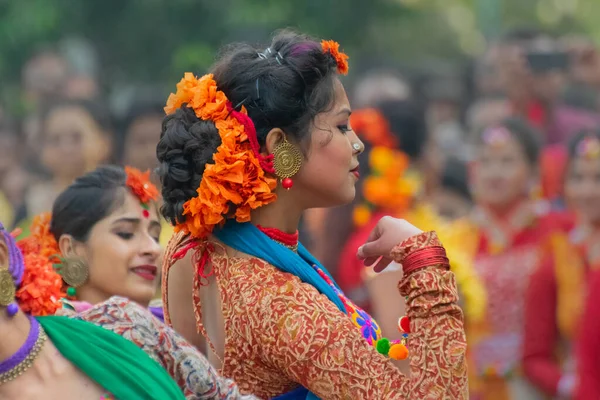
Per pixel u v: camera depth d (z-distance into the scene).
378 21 29.00
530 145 12.44
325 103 6.25
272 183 6.21
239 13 24.77
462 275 10.76
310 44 6.31
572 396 11.68
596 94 17.80
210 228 6.23
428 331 5.96
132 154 13.71
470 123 19.84
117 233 7.77
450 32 38.44
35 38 25.02
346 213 11.08
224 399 5.76
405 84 19.22
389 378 5.88
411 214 11.23
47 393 5.29
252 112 6.21
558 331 12.12
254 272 6.17
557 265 12.03
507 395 12.03
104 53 26.06
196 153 6.15
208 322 6.46
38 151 17.06
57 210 7.83
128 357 5.41
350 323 6.02
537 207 12.43
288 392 6.23
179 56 24.05
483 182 12.45
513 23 39.12
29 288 5.38
